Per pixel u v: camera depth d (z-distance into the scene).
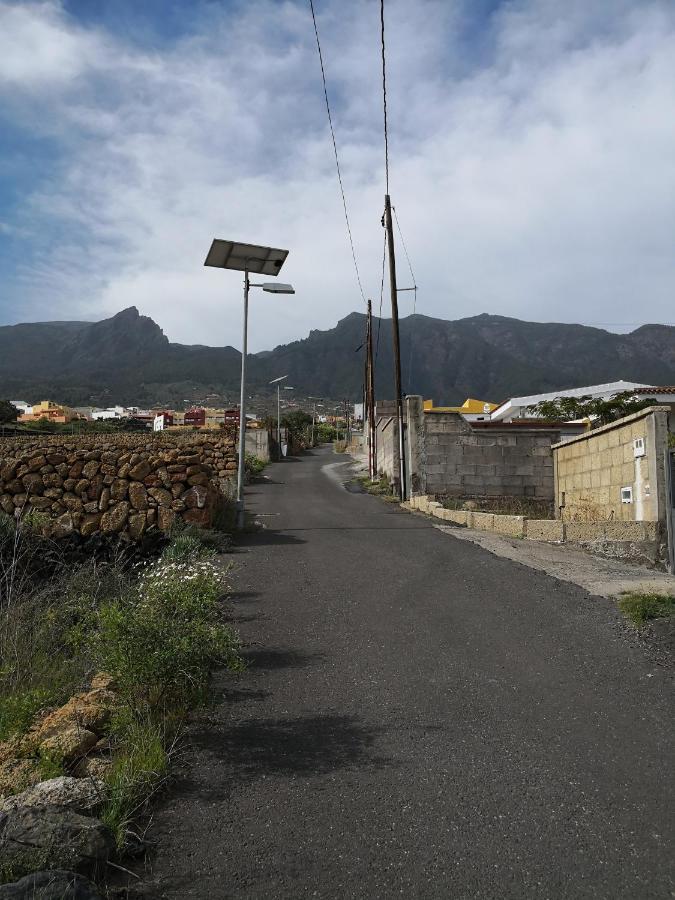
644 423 11.34
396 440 24.11
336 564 11.16
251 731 4.94
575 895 3.09
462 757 4.46
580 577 9.62
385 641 6.97
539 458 21.61
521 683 5.75
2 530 11.69
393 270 23.64
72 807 3.67
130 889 3.19
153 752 4.38
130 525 13.14
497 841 3.52
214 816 3.82
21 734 4.82
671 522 10.30
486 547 12.39
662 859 3.33
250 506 21.84
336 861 3.38
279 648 6.82
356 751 4.59
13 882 2.95
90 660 6.35
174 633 5.39
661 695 5.42
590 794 3.96
